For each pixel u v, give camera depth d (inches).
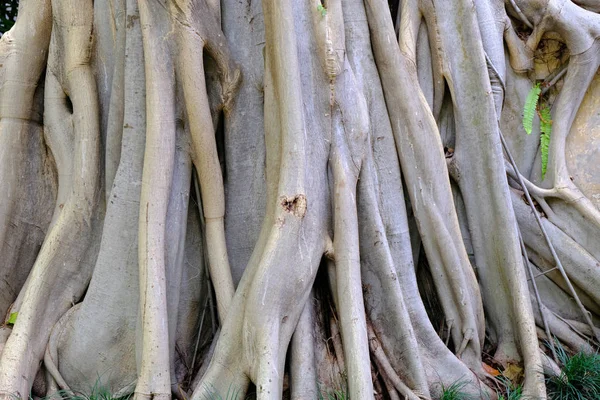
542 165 93.7
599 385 77.8
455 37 86.8
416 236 84.6
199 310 79.9
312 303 74.9
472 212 86.4
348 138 76.9
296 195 71.2
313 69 76.5
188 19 75.7
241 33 82.2
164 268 72.9
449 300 82.4
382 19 81.9
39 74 89.5
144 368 69.9
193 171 78.6
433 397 75.7
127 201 76.5
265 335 68.2
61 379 76.9
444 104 88.8
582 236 90.7
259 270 69.6
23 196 88.3
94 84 84.3
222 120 81.4
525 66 95.1
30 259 88.7
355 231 74.2
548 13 92.3
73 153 84.3
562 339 87.5
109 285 76.3
